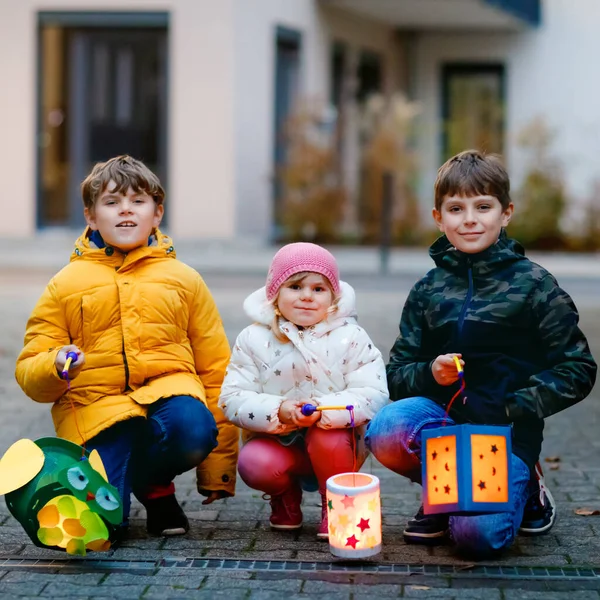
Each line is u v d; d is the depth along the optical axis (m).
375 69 22.64
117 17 18.28
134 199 4.66
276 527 4.78
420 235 19.45
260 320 4.64
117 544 4.59
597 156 22.47
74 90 18.62
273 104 19.28
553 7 22.75
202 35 18.09
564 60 22.75
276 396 4.57
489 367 4.51
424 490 4.26
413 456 4.50
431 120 23.20
